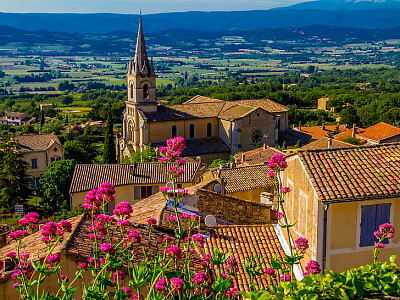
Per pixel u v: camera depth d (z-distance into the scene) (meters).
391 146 24.47
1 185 84.56
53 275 17.73
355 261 21.84
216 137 103.81
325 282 12.97
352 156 23.50
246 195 45.34
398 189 21.56
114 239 20.16
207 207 29.14
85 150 126.00
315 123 163.00
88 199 15.02
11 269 18.77
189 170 56.78
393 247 22.17
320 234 21.42
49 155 107.12
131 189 61.81
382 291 13.05
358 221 21.67
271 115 102.69
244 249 24.25
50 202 82.25
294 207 24.20
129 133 104.88
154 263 15.08
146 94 100.56
